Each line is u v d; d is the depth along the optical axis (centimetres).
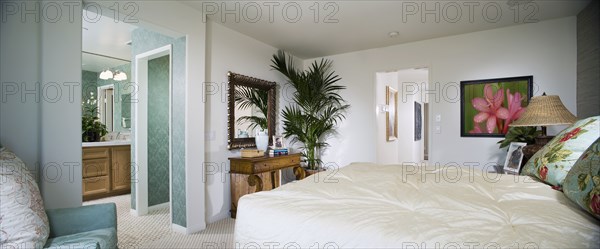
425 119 796
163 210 366
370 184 150
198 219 287
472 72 352
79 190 196
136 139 344
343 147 451
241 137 357
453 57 364
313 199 127
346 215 106
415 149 712
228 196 339
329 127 434
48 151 181
